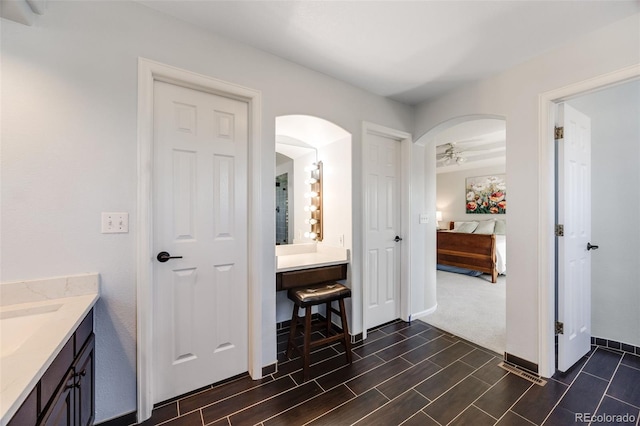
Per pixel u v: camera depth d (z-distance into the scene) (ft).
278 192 10.14
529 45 5.88
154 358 5.14
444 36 5.61
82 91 4.35
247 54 5.93
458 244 16.17
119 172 4.61
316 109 7.02
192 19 5.17
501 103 6.93
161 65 4.97
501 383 5.83
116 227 4.58
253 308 6.04
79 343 3.74
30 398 2.37
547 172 6.06
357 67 6.85
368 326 8.54
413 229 9.48
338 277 7.72
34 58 4.05
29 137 4.02
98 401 4.50
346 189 8.05
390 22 5.20
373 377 6.07
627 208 7.22
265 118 6.18
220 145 5.80
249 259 6.13
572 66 5.71
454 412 4.98
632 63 4.98
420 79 7.45
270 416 4.90
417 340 7.89
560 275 6.23
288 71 6.54
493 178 19.89
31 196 4.04
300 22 5.24
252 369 6.06
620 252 7.29
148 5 4.83
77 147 4.32
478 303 11.13
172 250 5.29
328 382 5.90
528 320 6.33
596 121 7.70
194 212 5.52
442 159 17.38
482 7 4.79
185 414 4.96
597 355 7.00
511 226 6.64
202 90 5.57
